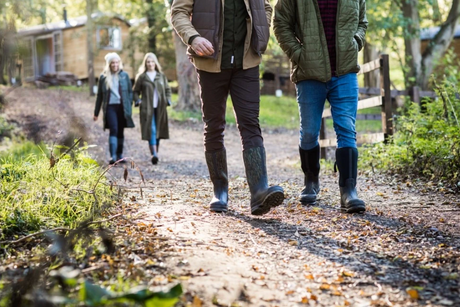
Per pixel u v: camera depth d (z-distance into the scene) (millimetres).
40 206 3936
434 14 24984
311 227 3797
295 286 2611
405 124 7449
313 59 4480
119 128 9609
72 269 2609
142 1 27234
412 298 2451
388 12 20938
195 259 2879
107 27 28562
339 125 4500
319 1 4465
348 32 4461
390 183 5852
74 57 29031
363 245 3328
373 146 7738
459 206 4523
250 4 4047
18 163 5391
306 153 4711
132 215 3992
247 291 2527
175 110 20828
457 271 2812
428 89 21594
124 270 2650
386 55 7691
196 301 2299
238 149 14250
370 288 2596
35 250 3070
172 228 3588
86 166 5359
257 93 4109
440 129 6656
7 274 2641
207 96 4199
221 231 3602
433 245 3316
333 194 5312
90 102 21516
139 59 29469
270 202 3857
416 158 6332
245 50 4051
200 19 4051
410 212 4328
